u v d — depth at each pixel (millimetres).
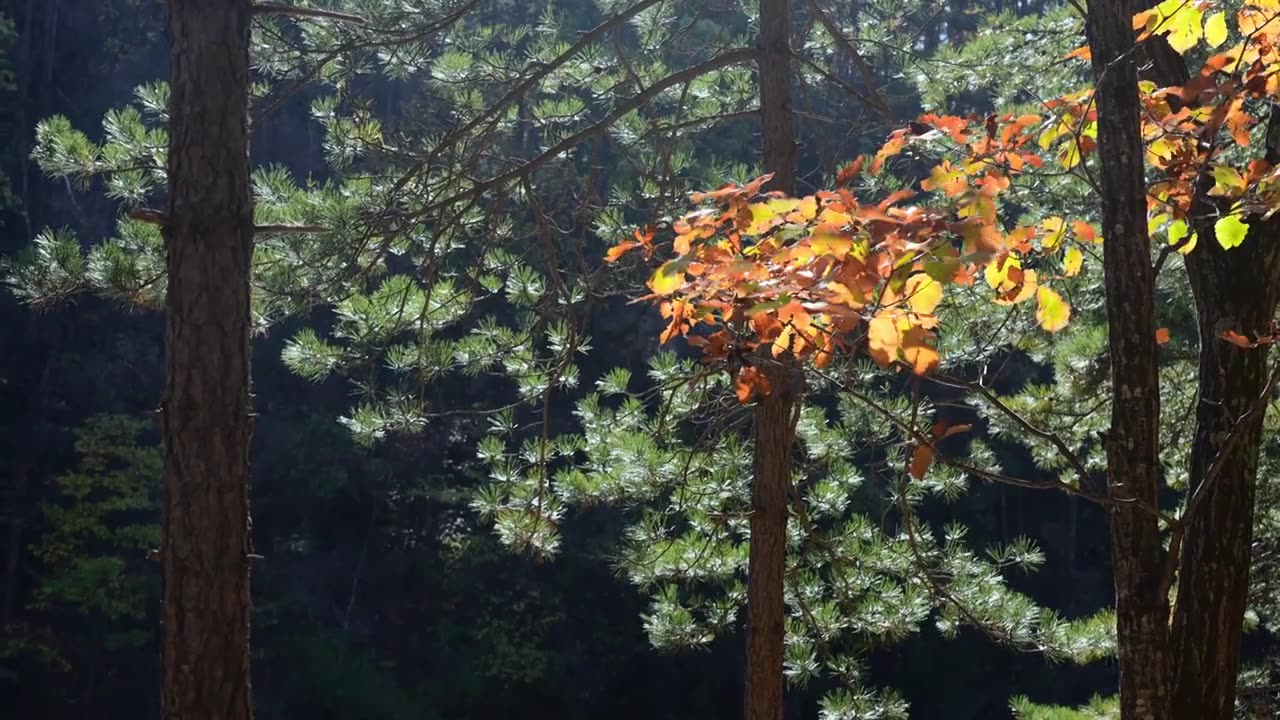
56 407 17797
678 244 2824
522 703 17188
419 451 17672
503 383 15703
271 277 5629
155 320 19109
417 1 5859
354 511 18219
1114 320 3260
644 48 6391
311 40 5852
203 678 3729
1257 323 4262
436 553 17719
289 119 17281
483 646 17391
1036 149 5914
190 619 3734
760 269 2477
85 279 5551
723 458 6289
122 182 5516
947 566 6500
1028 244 2957
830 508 6445
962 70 6812
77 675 16203
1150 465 3230
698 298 2980
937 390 14117
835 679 15680
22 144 18406
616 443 6176
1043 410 7523
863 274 2242
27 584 16938
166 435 3801
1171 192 3678
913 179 6109
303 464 17297
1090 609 21469
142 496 16594
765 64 5336
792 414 5691
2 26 17188
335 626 17375
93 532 17047
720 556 6336
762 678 5262
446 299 6090
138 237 5594
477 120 5441
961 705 18812
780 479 5262
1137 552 3248
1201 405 4340
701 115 6273
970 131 3344
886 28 6648
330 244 5609
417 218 5617
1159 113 3736
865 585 6379
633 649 17844
